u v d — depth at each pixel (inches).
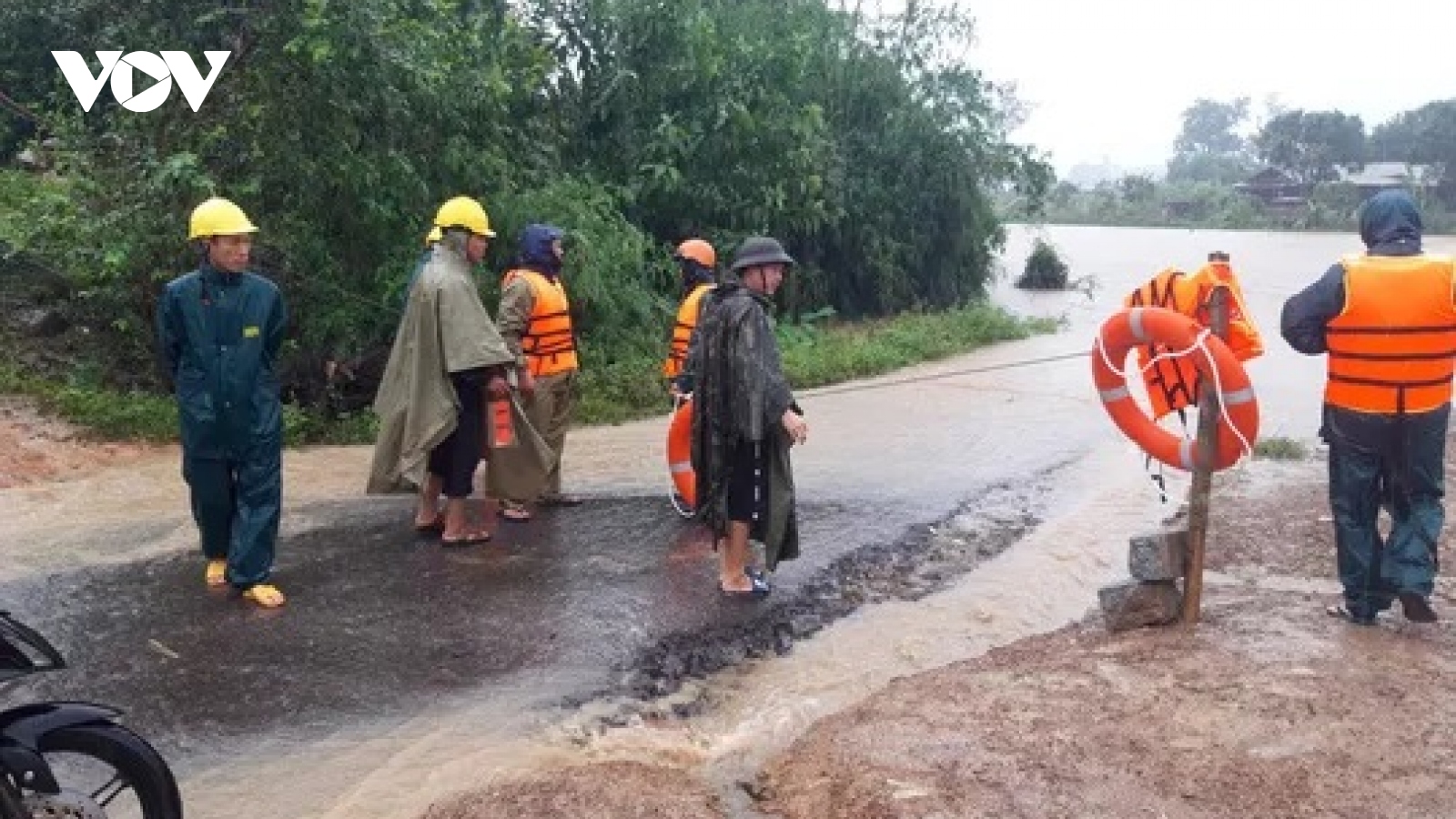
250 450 251.0
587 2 673.6
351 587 266.5
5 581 269.3
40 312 448.8
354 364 465.7
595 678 222.2
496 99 518.0
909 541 310.2
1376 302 218.8
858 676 228.4
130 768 145.3
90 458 374.6
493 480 303.4
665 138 681.0
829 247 848.9
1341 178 2603.3
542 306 318.7
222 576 265.4
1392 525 229.8
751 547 290.8
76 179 445.1
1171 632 229.5
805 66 764.6
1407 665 207.6
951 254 921.5
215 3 448.5
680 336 333.4
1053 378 601.9
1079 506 346.6
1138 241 2036.2
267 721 202.5
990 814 159.8
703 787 177.6
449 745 195.0
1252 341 240.8
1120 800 163.0
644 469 384.5
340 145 453.7
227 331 245.8
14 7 577.3
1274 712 188.1
